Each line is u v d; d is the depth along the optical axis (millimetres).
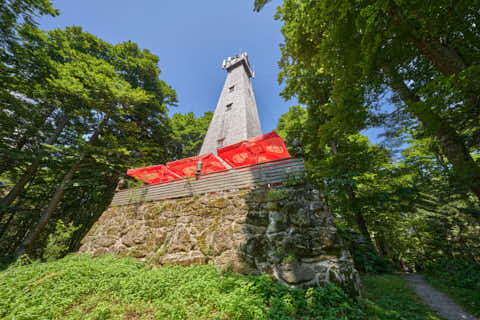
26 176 12828
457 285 6379
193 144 22672
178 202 7766
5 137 12328
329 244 4746
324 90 11117
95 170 13258
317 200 5539
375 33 5078
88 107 14711
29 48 13867
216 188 7449
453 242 10945
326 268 4461
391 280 6895
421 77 6445
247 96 17719
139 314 3684
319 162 10750
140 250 6996
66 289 4562
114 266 5918
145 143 16891
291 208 5648
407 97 6215
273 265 4941
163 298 4246
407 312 4207
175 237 6773
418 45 5109
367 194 10008
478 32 4238
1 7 11562
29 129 12430
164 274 5199
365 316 3646
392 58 5730
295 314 3582
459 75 3230
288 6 9203
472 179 4141
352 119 6629
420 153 12039
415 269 12891
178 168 10984
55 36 16172
